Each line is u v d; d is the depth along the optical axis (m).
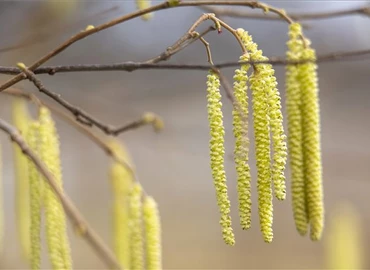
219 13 0.64
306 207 0.50
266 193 0.48
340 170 1.27
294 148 0.49
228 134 1.11
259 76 0.48
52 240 0.54
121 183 0.63
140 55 1.20
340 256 0.90
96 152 1.48
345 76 1.21
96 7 0.83
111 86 1.09
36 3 0.81
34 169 0.54
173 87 1.18
